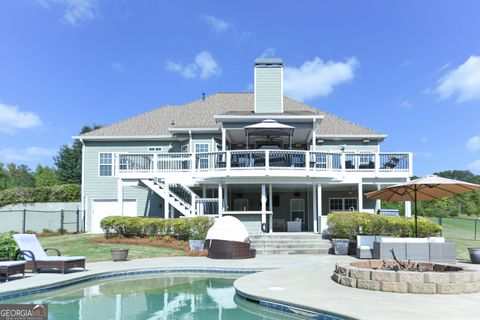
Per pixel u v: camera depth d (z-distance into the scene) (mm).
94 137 26141
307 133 23953
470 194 40812
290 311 7395
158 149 26234
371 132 25875
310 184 21516
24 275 11008
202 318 7098
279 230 24234
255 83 25047
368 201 25203
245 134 24031
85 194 26156
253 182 20750
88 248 17719
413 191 13812
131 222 19656
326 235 18953
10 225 27625
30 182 58656
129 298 8945
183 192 21750
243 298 8578
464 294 8172
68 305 8188
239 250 15438
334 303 7273
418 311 6625
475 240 21938
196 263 14016
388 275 8516
